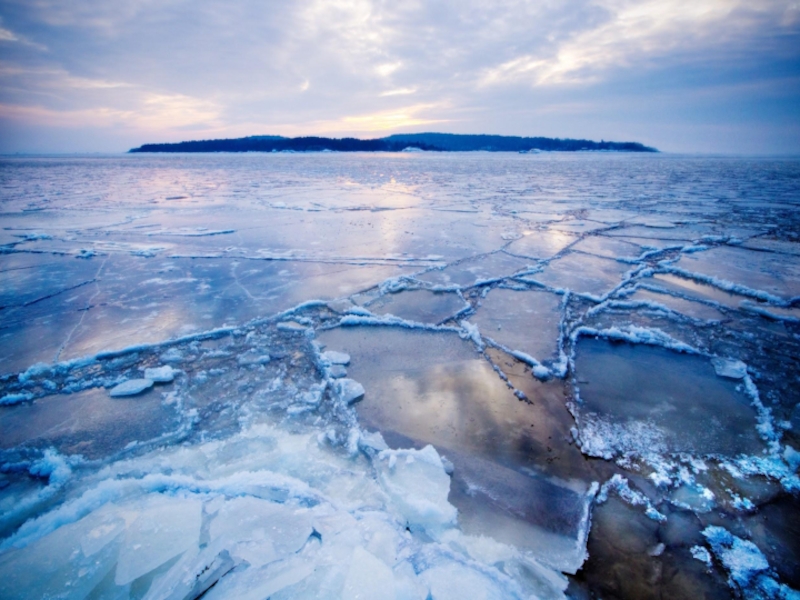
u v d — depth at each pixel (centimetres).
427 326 389
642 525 183
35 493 203
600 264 602
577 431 246
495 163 4109
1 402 276
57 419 260
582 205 1202
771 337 371
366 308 434
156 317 415
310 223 919
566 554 170
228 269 579
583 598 152
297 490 196
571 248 696
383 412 265
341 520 176
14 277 543
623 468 218
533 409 269
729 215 1014
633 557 168
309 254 655
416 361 330
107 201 1328
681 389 291
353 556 151
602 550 172
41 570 149
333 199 1335
